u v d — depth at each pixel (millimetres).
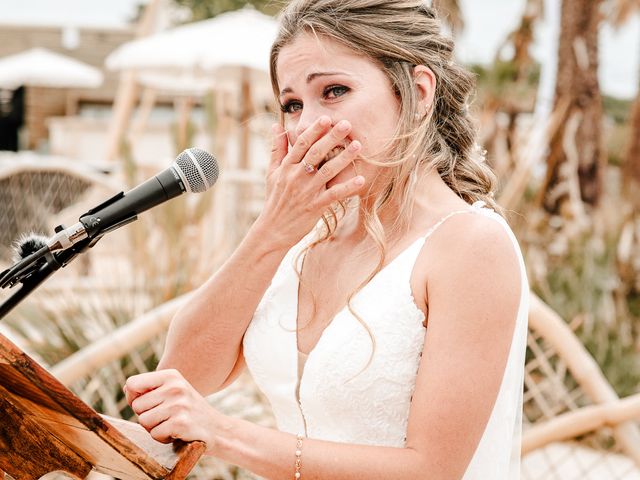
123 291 4230
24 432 1320
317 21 1669
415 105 1681
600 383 3066
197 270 4539
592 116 8969
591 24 8922
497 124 8805
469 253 1566
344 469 1496
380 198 1733
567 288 5789
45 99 18562
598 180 9016
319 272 1854
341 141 1623
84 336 3980
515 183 6449
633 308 6918
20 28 18875
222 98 8969
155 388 1461
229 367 1851
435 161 1736
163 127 15016
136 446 1219
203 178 1522
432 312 1587
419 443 1510
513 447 1818
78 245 1474
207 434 1440
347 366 1661
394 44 1669
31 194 8203
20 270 1445
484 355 1521
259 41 7945
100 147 15430
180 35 8180
